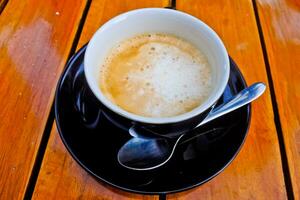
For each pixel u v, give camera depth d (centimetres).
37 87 32
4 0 38
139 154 27
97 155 27
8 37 35
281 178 28
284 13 38
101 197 27
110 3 37
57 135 29
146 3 38
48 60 34
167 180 27
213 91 27
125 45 31
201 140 28
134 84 30
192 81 30
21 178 28
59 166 28
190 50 31
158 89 29
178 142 28
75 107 29
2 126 30
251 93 30
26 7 37
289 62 34
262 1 39
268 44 35
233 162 29
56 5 37
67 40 35
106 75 30
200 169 27
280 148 30
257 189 28
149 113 28
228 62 27
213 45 29
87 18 36
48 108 31
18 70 33
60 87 30
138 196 27
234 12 38
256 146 30
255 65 34
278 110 32
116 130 28
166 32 31
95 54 28
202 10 38
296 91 33
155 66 31
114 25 29
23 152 29
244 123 29
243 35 36
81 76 31
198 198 27
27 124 30
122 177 27
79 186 27
